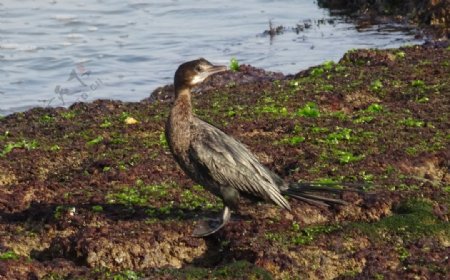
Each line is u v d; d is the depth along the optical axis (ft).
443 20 89.15
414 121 53.52
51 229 41.42
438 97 58.44
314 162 47.83
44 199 44.60
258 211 42.24
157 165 48.11
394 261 38.11
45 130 55.52
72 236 39.91
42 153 50.34
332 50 84.48
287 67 80.02
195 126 40.09
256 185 39.75
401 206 42.88
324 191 41.45
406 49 70.49
